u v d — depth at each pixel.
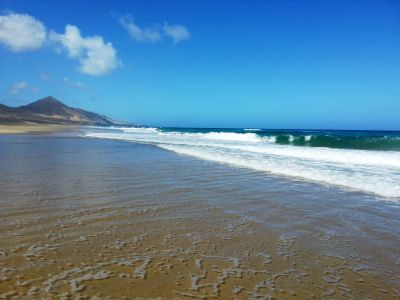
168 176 10.04
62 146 19.88
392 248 4.71
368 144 25.62
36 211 5.78
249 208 6.68
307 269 3.93
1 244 4.21
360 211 6.69
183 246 4.47
